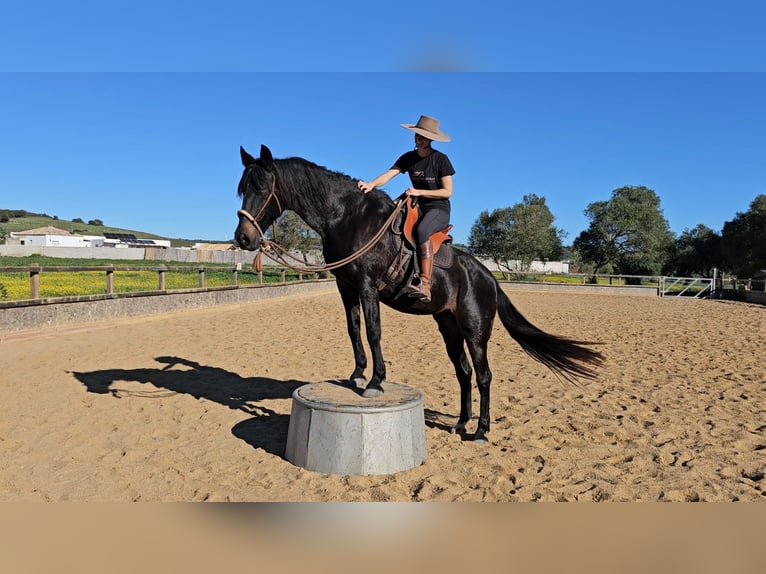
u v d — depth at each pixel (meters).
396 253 4.60
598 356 5.22
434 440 5.18
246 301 19.12
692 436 5.32
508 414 6.09
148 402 6.14
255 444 4.94
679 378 7.96
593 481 4.23
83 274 24.95
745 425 5.66
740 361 9.37
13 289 15.40
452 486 4.11
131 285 19.91
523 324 5.32
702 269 47.12
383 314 16.66
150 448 4.75
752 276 40.09
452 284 4.89
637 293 31.84
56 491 3.87
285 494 3.89
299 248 34.69
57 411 5.70
